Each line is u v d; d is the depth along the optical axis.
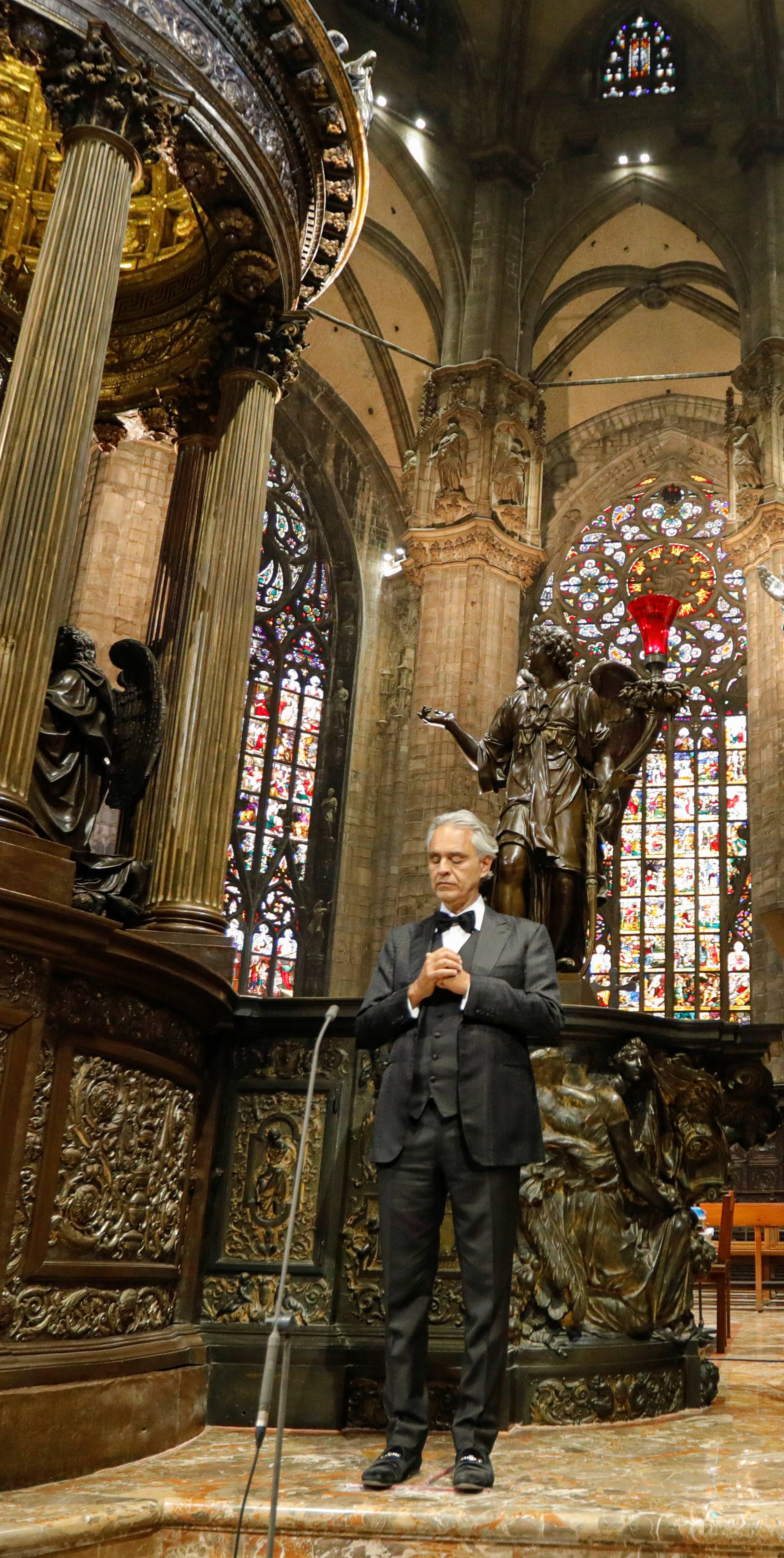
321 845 25.39
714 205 25.55
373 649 26.89
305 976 24.52
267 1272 4.87
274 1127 5.09
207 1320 4.84
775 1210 10.20
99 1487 3.51
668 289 27.34
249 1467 3.87
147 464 19.97
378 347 26.86
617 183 26.14
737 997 23.78
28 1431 3.54
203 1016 4.86
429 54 26.22
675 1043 5.43
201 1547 3.21
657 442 29.00
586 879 6.12
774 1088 5.82
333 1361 4.68
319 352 26.94
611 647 27.58
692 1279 5.39
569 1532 3.09
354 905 24.92
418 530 23.64
